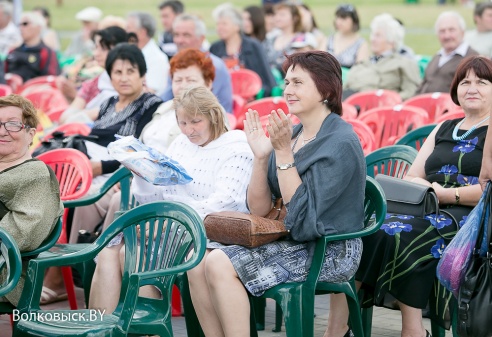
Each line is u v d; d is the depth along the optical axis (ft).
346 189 18.86
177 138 22.61
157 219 18.28
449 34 41.11
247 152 21.04
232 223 18.79
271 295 18.75
